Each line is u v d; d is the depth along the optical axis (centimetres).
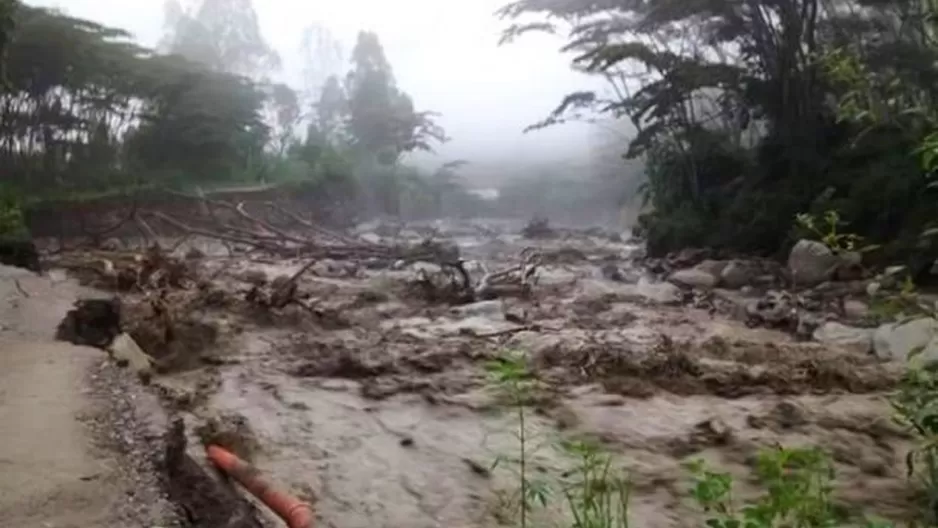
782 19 2436
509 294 1812
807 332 1348
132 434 527
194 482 470
